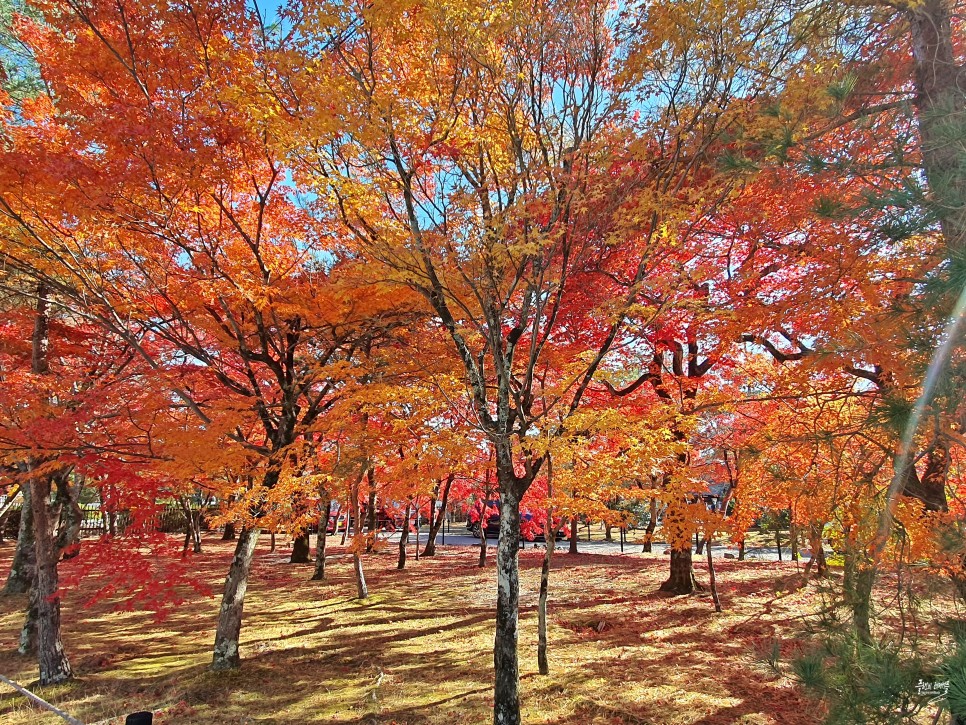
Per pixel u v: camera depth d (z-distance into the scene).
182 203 7.36
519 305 8.89
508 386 7.12
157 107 6.89
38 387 7.84
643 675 8.08
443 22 5.58
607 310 7.51
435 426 8.48
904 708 2.71
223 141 7.22
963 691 2.33
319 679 8.53
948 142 3.22
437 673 8.68
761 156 4.19
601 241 7.82
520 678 8.16
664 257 7.72
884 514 3.52
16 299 9.59
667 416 7.65
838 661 3.04
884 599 3.39
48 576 8.95
